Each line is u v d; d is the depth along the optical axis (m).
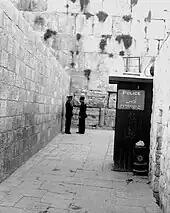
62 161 7.23
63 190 4.88
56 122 11.73
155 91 5.52
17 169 6.03
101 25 17.11
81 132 13.09
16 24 5.44
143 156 6.33
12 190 4.65
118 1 17.17
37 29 17.23
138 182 5.68
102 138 11.80
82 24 17.16
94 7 17.17
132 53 16.95
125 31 17.06
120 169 6.58
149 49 16.91
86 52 17.09
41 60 8.11
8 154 5.30
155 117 5.32
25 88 6.39
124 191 5.04
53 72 10.43
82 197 4.59
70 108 12.73
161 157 4.47
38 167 6.40
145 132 6.59
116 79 6.52
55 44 17.12
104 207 4.18
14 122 5.61
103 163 7.30
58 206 4.11
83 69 17.06
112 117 16.19
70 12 17.19
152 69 6.58
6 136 5.09
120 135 6.67
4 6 4.69
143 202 4.49
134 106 6.67
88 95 16.52
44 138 9.12
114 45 17.06
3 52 4.71
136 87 6.66
